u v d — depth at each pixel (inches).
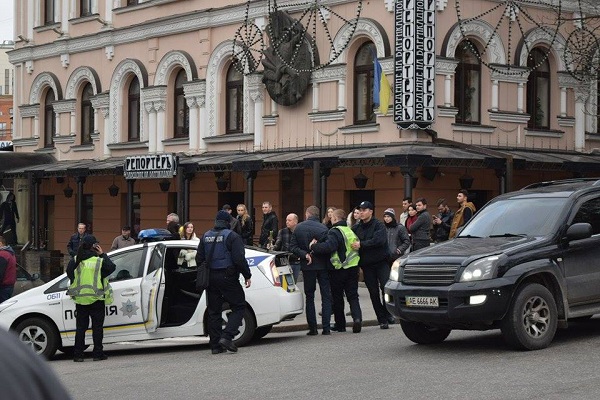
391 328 602.2
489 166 915.4
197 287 503.5
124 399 376.5
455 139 971.3
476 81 1005.8
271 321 539.5
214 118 1163.9
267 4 1088.8
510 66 1017.5
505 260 429.7
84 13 1405.0
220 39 1156.5
